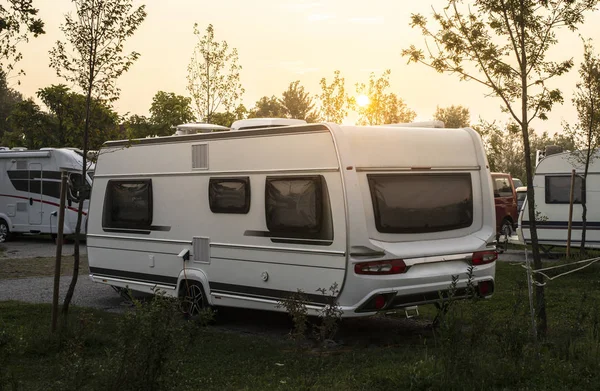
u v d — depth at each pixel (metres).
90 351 7.73
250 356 7.68
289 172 8.60
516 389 5.89
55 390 5.69
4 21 7.22
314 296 8.33
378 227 8.25
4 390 5.66
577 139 15.02
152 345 5.23
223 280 9.49
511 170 32.59
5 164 23.19
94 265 11.58
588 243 16.89
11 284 13.82
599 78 14.48
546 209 17.38
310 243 8.34
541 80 7.79
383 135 8.51
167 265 10.33
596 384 5.94
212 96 22.31
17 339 7.50
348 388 6.07
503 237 21.59
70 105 9.41
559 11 7.72
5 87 8.12
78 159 21.92
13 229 23.03
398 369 6.49
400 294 8.10
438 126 10.10
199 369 7.10
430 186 8.76
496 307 9.82
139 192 10.77
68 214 21.95
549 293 11.23
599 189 16.67
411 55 8.23
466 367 6.00
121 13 8.87
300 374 6.66
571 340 7.06
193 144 9.91
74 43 8.84
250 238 9.10
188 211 9.98
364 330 9.26
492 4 7.77
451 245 8.69
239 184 9.25
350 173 8.04
